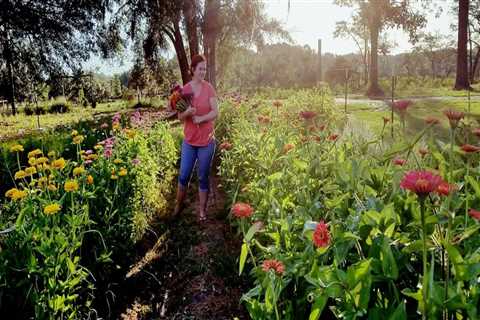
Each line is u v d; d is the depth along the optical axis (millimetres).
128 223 3447
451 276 1412
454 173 1941
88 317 2492
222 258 3396
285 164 3039
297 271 1632
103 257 2670
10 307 2041
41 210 2404
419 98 18719
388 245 1365
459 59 27688
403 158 2469
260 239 2775
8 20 21438
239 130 6160
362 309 1289
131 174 3893
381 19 33125
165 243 3881
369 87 32156
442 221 1484
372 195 1973
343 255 1484
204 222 4367
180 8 20875
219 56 27656
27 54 23250
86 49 23359
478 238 1542
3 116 23109
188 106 4238
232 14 22391
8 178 4641
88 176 2900
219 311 2738
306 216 2064
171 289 3096
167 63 25969
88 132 6223
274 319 1586
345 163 2303
